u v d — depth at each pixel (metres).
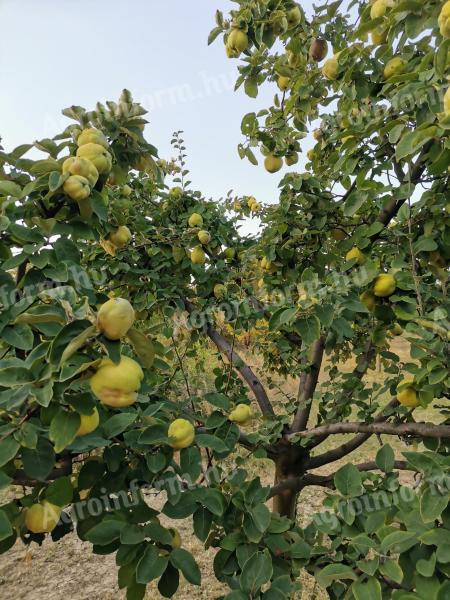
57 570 4.80
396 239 2.49
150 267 3.80
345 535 1.80
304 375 3.37
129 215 3.59
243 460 2.43
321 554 1.88
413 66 2.08
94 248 3.61
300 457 3.02
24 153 1.80
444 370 1.84
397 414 2.52
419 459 1.62
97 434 1.57
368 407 2.63
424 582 1.50
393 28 1.92
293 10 2.74
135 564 1.58
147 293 3.71
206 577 4.53
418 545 1.61
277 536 1.87
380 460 2.01
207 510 1.75
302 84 2.93
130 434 1.70
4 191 1.59
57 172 1.58
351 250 2.59
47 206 1.70
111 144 2.07
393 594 1.49
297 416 3.06
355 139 2.20
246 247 4.24
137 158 2.15
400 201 2.50
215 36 2.74
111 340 1.23
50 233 1.60
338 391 2.86
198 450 1.78
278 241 3.05
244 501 1.86
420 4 1.73
